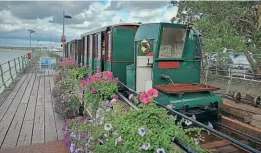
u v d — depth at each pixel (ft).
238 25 36.81
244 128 20.86
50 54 107.96
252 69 40.22
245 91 34.50
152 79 21.71
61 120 19.58
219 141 17.56
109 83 15.71
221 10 34.58
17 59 53.47
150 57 22.41
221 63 46.50
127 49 29.14
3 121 19.26
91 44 37.60
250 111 25.41
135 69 23.26
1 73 34.01
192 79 23.67
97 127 11.06
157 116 8.37
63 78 28.53
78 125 13.00
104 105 13.70
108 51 29.84
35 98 28.02
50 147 14.43
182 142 8.46
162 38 21.85
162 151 7.36
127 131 8.14
